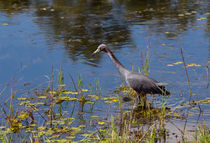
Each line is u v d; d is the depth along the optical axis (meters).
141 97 11.92
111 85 13.03
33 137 9.39
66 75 13.85
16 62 14.90
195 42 16.72
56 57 15.53
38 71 14.14
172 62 14.62
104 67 14.59
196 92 12.15
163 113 10.54
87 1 25.80
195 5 23.97
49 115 10.69
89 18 21.33
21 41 17.34
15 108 11.33
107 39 17.67
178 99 11.77
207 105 11.20
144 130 9.68
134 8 23.61
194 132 9.41
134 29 19.08
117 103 11.71
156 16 21.44
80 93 12.43
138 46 16.56
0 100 11.90
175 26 19.30
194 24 19.52
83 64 14.87
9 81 13.28
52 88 12.30
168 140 9.02
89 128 9.93
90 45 16.94
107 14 22.12
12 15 21.98
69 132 9.64
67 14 22.25
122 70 12.53
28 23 20.33
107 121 10.34
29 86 12.96
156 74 13.60
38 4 24.97
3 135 9.42
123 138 8.78
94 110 11.22
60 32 18.83
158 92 11.60
